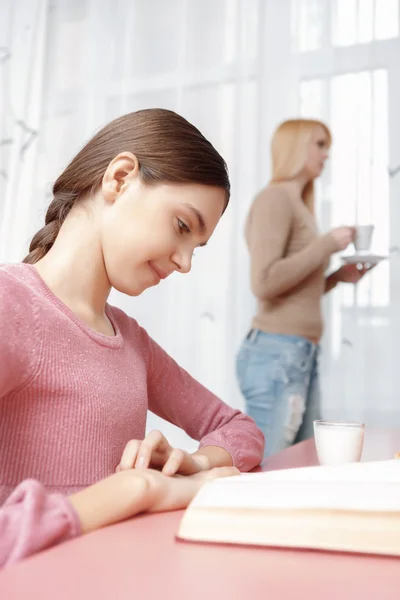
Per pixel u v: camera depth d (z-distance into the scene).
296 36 2.78
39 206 2.99
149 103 2.97
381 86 2.66
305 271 1.89
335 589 0.30
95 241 0.75
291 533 0.38
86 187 0.76
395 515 0.37
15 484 0.65
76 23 3.07
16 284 0.67
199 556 0.36
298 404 1.90
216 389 2.74
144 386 0.83
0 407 0.65
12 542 0.39
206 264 2.78
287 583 0.31
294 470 0.46
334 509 0.38
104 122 3.01
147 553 0.36
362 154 2.65
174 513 0.49
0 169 3.04
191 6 2.93
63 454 0.67
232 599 0.28
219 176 0.76
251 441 0.91
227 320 2.74
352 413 2.55
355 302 2.57
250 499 0.40
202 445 0.88
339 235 1.96
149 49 2.98
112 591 0.29
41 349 0.66
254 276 1.92
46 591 0.29
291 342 1.90
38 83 3.04
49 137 3.03
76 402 0.68
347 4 2.72
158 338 2.80
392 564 0.35
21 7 3.07
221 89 2.87
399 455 0.74
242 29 2.86
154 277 0.76
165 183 0.73
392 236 2.59
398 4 2.66
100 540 0.39
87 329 0.73
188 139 0.75
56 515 0.41
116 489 0.47
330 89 2.72
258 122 2.81
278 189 1.96
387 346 2.54
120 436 0.74
